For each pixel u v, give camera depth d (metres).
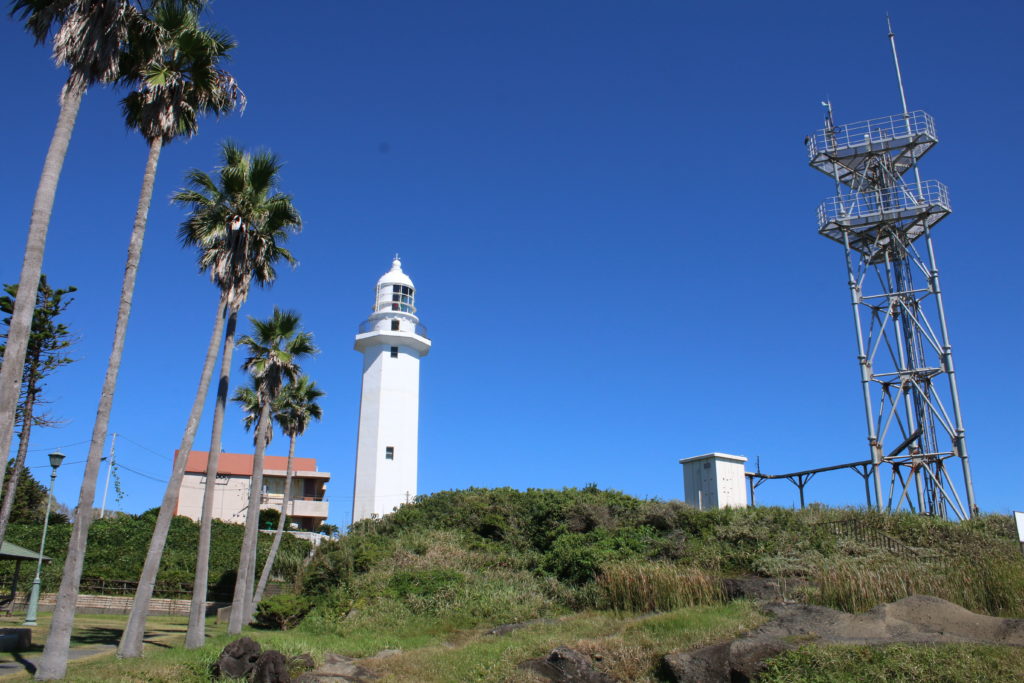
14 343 13.34
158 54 18.00
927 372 32.81
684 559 24.73
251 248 23.22
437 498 41.62
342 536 38.38
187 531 46.00
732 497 38.19
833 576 17.75
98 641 22.91
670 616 16.92
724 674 12.93
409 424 49.94
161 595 39.12
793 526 27.03
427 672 14.88
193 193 22.61
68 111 14.53
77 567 15.39
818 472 36.16
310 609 26.92
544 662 14.45
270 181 23.22
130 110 18.89
